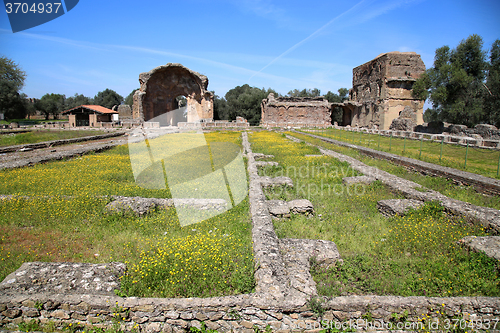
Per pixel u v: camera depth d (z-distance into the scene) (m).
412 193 7.56
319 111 49.00
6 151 15.36
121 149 17.33
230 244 4.93
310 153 15.98
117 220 6.07
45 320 3.30
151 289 3.74
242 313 3.27
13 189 7.76
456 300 3.43
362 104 46.69
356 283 4.10
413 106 40.38
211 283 3.85
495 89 27.89
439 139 21.42
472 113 27.61
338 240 5.40
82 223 5.86
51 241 5.15
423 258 4.75
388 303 3.34
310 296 3.36
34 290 3.43
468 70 29.17
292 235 5.57
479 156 14.82
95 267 3.94
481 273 4.15
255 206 6.22
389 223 6.25
